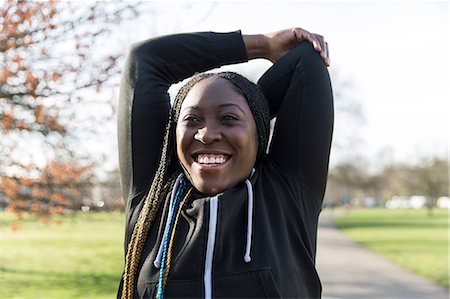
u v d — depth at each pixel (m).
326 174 2.12
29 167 8.44
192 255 1.82
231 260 1.82
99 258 12.94
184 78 2.21
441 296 9.34
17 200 8.54
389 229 28.67
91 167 8.93
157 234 1.93
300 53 2.19
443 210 71.81
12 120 7.82
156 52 2.16
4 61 7.48
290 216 1.98
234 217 1.88
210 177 1.88
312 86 2.12
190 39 2.19
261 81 2.23
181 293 1.80
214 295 1.78
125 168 2.10
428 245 18.95
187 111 1.90
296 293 1.89
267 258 1.83
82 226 24.69
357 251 17.06
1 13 7.34
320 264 13.77
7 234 19.34
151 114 2.09
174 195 1.94
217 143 1.87
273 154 2.11
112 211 8.91
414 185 63.53
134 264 1.92
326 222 37.47
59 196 8.60
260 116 1.95
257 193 1.94
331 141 2.14
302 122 2.08
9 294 8.23
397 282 10.83
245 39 2.28
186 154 1.91
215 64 2.22
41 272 10.56
